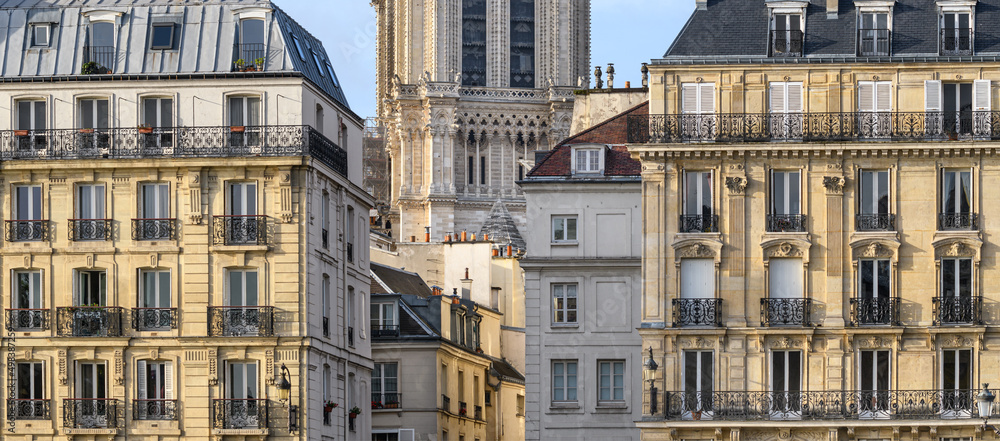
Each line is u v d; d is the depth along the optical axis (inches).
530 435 3818.9
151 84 3747.5
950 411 3432.6
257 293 3671.3
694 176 3531.0
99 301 3705.7
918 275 3476.9
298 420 3627.0
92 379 3683.6
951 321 3447.3
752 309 3489.2
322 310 3814.0
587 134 4065.0
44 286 3708.2
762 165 3506.4
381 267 5012.3
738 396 3459.6
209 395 3641.7
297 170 3686.0
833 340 3464.6
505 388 5216.5
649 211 3516.2
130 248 3693.4
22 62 3821.4
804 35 3575.3
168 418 3644.2
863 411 3440.0
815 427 3425.2
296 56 3875.5
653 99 3555.6
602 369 3838.6
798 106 3533.5
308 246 3688.5
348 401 4047.7
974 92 3513.8
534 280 3858.3
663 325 3491.6
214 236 3678.6
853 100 3526.1
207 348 3646.7
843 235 3489.2
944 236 3469.5
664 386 3479.3
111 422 3649.1
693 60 3545.8
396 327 4520.2
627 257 3846.0
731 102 3538.4
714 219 3503.9
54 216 3720.5
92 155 3727.9
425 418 4473.4
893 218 3481.8
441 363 4552.2
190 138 3727.9
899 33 3567.9
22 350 3681.1
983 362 3440.0
